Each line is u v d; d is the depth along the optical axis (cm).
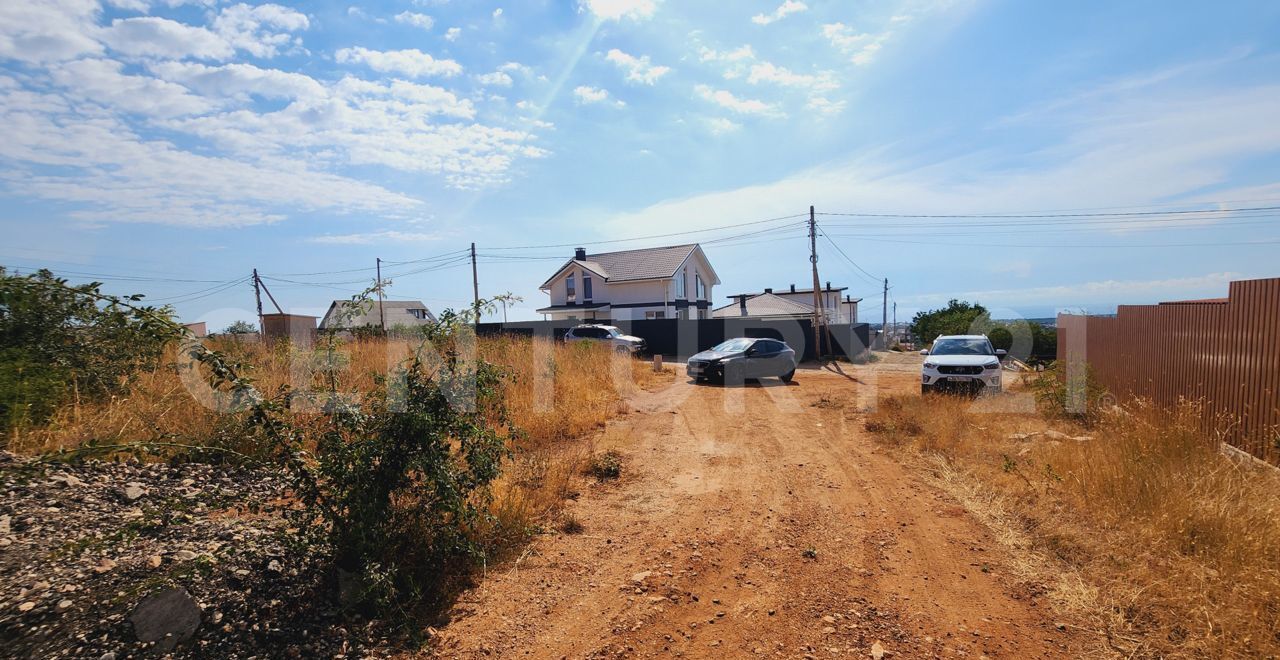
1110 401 937
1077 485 552
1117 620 352
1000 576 423
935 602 389
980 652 329
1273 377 598
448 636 344
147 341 607
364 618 348
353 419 384
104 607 298
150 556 350
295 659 303
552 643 341
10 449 471
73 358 561
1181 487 482
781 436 930
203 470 528
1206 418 697
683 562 457
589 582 422
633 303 3388
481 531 460
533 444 782
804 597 400
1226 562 384
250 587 344
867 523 541
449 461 421
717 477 698
